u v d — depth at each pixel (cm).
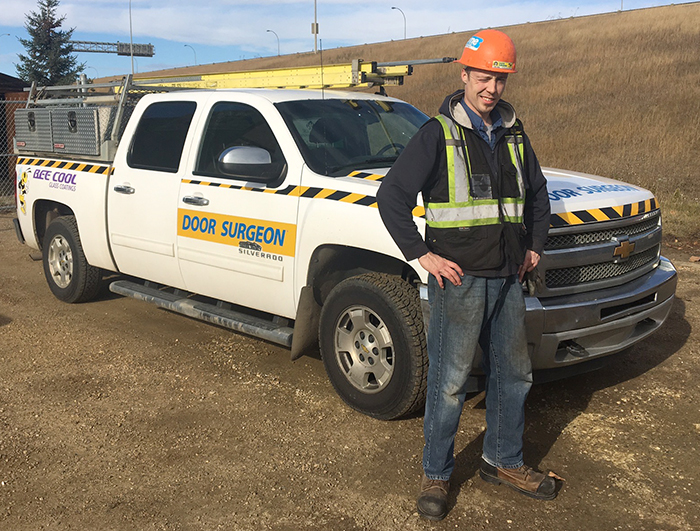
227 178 444
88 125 546
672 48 3083
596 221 359
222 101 463
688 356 479
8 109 1441
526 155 279
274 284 422
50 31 3722
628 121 1870
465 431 373
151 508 300
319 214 388
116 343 507
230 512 297
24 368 458
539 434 369
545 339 346
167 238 483
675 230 905
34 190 611
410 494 311
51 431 370
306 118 432
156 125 504
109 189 527
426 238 279
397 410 366
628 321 376
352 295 374
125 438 363
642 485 318
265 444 356
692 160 1434
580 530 284
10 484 319
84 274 579
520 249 269
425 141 262
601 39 3703
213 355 482
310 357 480
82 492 312
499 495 311
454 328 279
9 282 681
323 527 287
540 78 2800
